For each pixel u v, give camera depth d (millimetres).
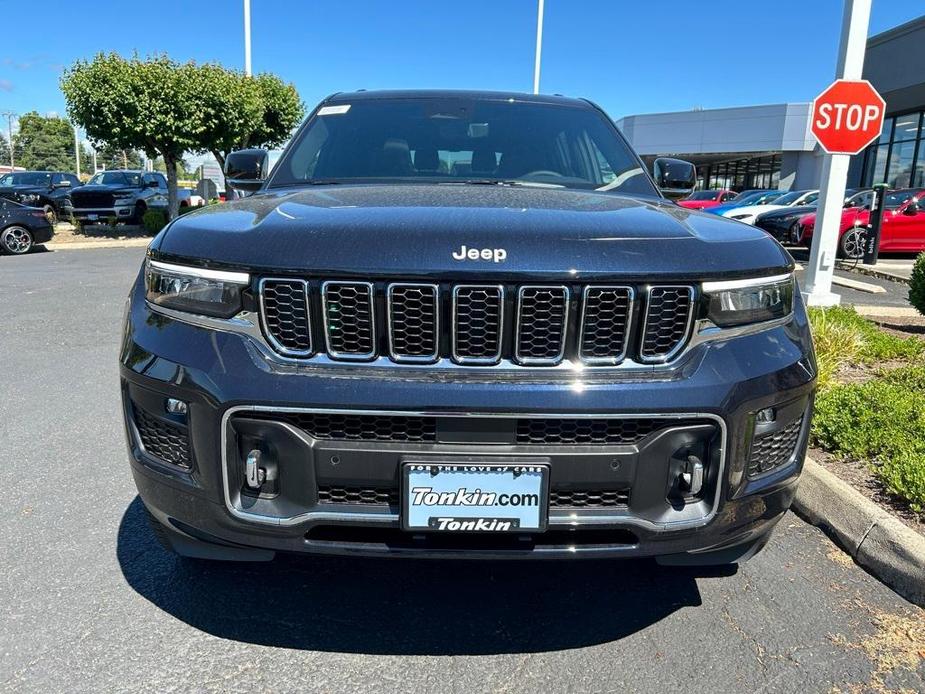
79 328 7273
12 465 3771
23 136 102438
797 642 2354
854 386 4383
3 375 5523
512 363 1945
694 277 1981
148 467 2131
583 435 1938
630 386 1924
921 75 20641
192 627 2406
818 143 7777
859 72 7680
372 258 1915
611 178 3191
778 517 2219
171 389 2004
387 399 1880
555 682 2170
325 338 1937
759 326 2113
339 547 1998
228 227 2121
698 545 2053
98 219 21016
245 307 1976
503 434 1914
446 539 2000
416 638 2369
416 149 3297
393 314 1923
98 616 2455
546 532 2006
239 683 2143
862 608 2543
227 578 2701
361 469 1926
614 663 2256
